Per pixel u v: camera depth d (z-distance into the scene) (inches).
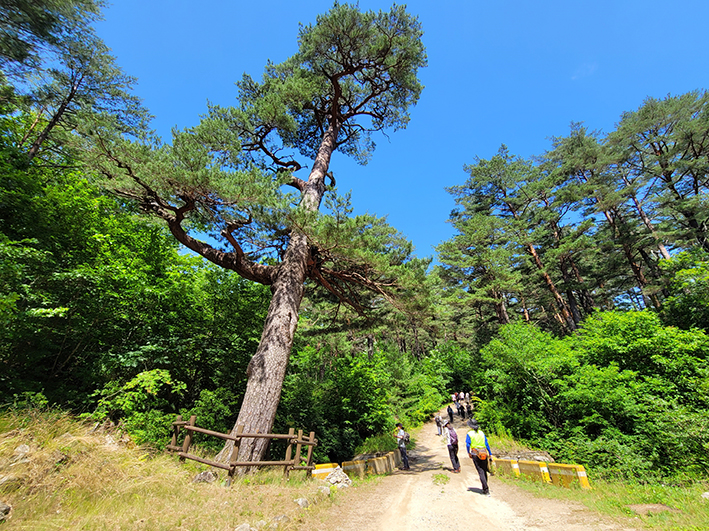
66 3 366.6
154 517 135.2
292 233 352.8
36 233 321.7
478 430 269.9
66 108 543.2
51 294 289.0
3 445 153.9
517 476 311.4
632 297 1163.3
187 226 434.6
